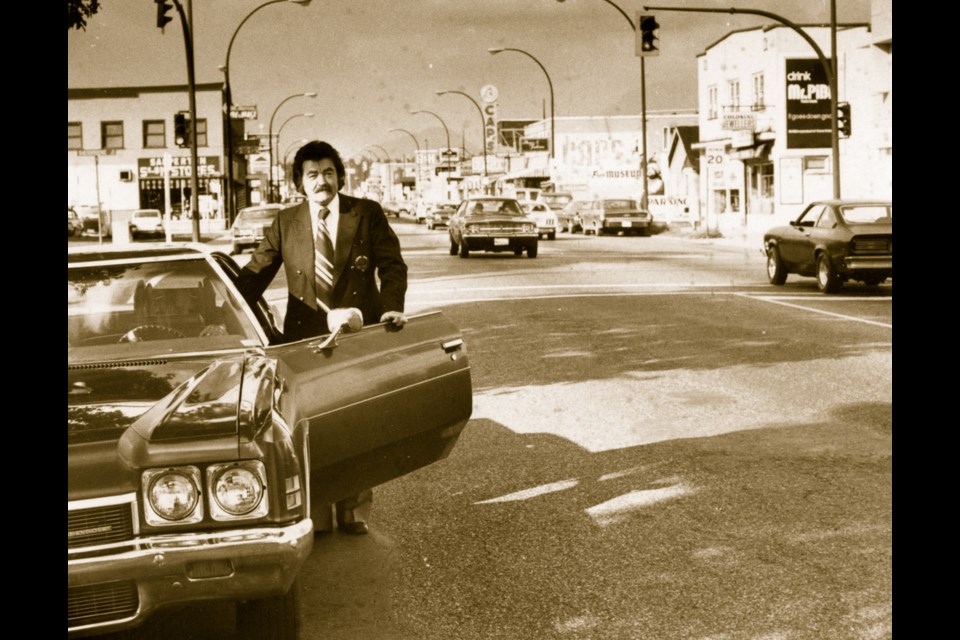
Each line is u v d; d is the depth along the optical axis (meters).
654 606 4.57
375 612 4.62
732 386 9.84
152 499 3.35
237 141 71.81
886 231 18.00
